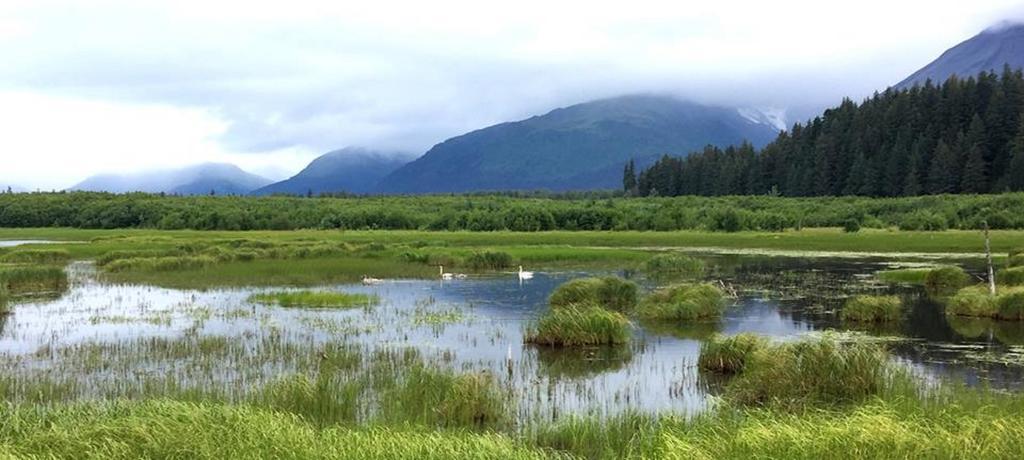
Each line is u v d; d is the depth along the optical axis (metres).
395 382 18.23
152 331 26.88
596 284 34.50
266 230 112.06
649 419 14.16
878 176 146.12
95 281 44.06
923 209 112.62
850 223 99.81
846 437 10.87
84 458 10.94
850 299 32.38
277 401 15.38
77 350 22.95
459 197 167.62
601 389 18.42
